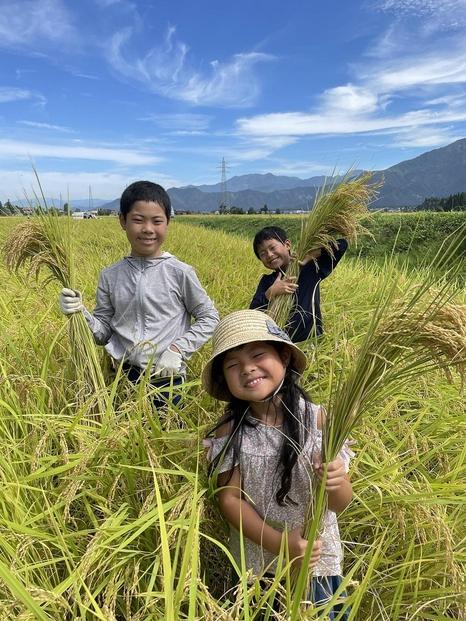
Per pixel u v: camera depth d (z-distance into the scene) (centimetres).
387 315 65
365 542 91
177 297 133
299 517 80
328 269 156
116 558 75
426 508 82
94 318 131
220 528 89
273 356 79
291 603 63
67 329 131
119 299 131
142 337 128
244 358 79
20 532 76
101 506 84
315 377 141
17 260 133
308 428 79
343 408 64
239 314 82
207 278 309
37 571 77
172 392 113
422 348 64
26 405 111
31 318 168
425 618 77
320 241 144
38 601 62
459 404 132
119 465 82
